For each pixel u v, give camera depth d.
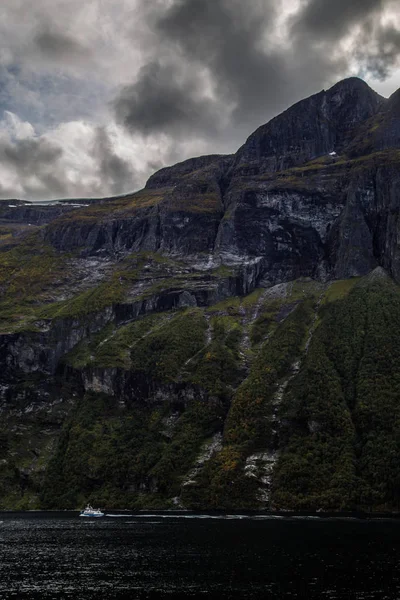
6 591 102.31
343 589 97.44
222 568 116.25
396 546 134.12
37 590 102.88
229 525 179.12
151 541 153.50
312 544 138.25
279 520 188.38
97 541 157.25
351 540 143.25
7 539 163.62
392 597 92.44
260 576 108.00
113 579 110.25
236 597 94.62
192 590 99.88
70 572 117.50
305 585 100.56
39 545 152.12
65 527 192.12
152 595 97.69
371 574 107.25
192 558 127.56
